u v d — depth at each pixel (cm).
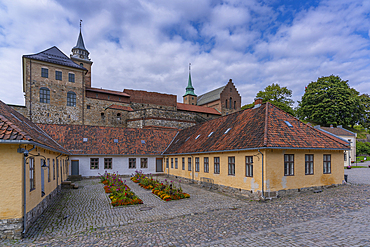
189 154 2359
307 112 5684
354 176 2408
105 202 1466
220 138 1964
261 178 1394
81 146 2819
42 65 4209
